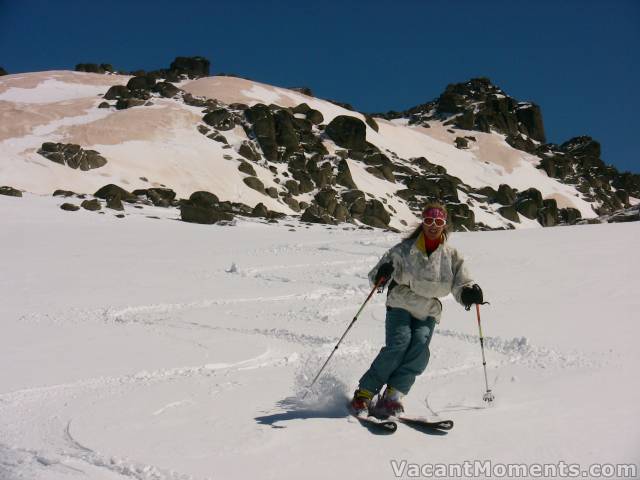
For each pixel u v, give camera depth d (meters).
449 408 5.23
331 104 106.75
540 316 8.95
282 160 70.19
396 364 4.98
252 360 6.80
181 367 6.45
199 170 60.91
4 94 81.75
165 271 14.27
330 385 5.42
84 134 61.19
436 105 128.75
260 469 4.02
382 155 80.94
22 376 6.09
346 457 4.23
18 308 10.05
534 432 4.65
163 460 4.13
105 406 5.20
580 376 6.05
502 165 106.88
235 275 13.55
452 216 70.44
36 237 22.89
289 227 38.81
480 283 11.87
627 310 9.24
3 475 3.96
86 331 8.34
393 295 5.09
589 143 123.25
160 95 78.44
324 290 11.53
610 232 18.98
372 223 62.94
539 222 86.56
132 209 41.03
